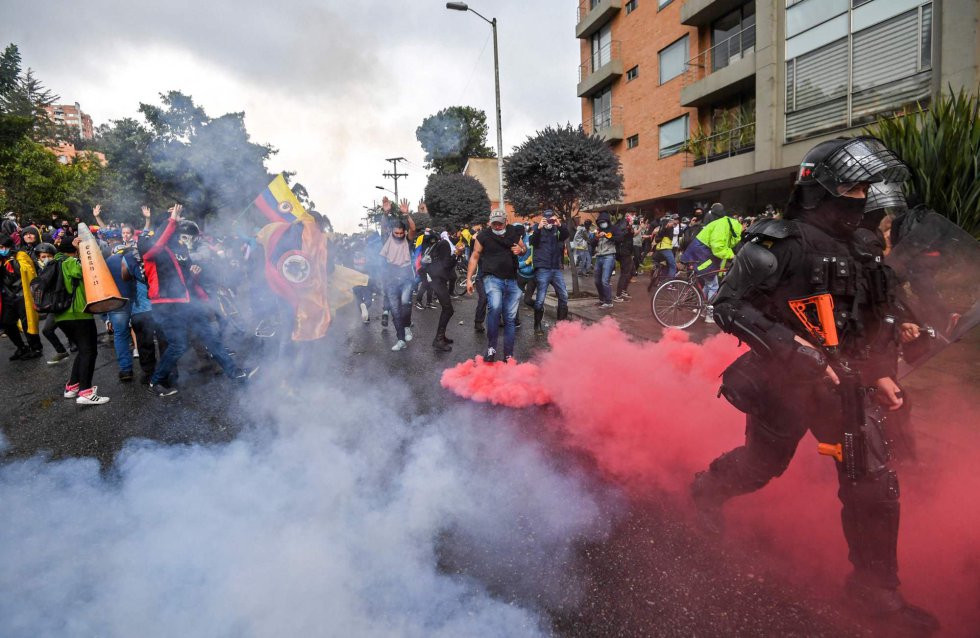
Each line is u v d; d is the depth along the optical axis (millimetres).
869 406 1878
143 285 5273
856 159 1750
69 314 4652
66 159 30172
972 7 9430
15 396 5227
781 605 1970
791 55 13422
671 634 1860
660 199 21172
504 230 5285
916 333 2133
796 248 1840
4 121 21375
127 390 5215
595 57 24750
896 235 2533
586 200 14820
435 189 25844
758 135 14344
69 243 4695
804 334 1880
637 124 21828
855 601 1911
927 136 6172
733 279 1986
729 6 16766
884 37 11250
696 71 18312
